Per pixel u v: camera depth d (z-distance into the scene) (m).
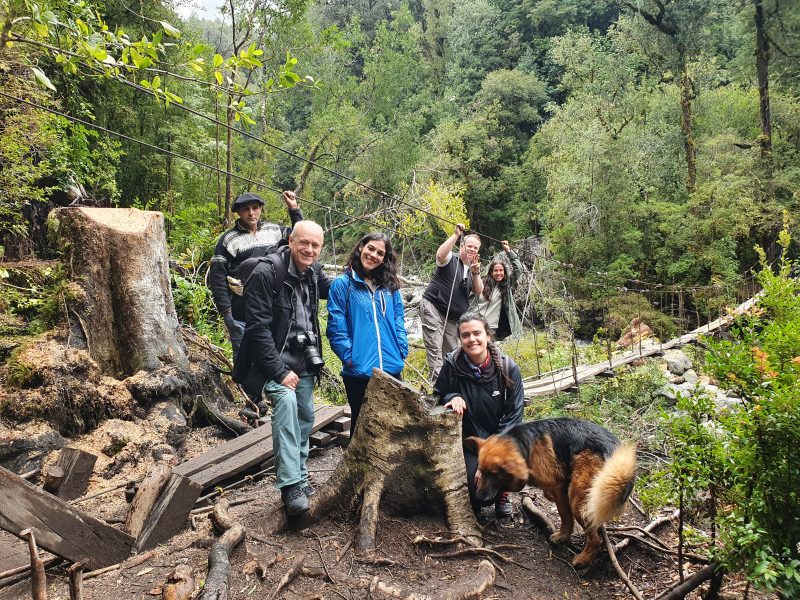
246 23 14.88
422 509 3.26
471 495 3.42
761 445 2.34
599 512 2.66
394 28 41.25
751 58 22.31
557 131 25.06
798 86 21.91
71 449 4.01
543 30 37.59
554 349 10.23
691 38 22.62
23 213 8.08
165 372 5.07
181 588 2.60
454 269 5.46
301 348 3.54
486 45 37.78
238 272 4.90
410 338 11.62
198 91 15.32
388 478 3.21
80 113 10.93
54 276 5.06
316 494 3.40
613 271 19.69
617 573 2.96
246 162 21.72
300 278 3.53
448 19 42.88
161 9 13.14
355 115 26.84
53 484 3.71
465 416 3.59
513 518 3.60
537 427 3.12
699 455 2.62
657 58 24.22
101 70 2.78
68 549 2.81
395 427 3.21
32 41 2.59
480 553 3.09
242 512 3.60
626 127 23.59
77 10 2.89
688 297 18.89
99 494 3.94
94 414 4.59
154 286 5.24
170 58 12.96
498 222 30.73
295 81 3.15
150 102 14.34
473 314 3.50
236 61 2.97
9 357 4.68
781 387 2.33
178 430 4.85
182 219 11.69
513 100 31.36
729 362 2.55
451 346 5.54
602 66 25.34
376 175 28.38
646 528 3.38
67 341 4.82
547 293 13.97
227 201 12.78
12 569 2.84
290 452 3.29
